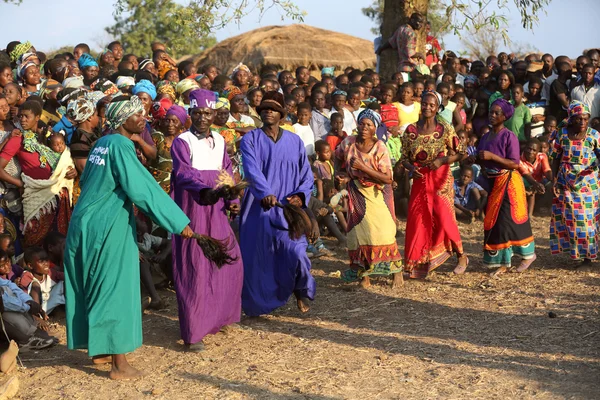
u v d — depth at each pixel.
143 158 7.16
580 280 7.62
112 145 4.86
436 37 16.94
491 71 13.00
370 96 11.98
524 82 13.49
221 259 5.15
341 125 9.99
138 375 5.12
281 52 18.86
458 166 10.92
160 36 30.48
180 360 5.45
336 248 9.19
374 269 7.27
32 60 9.41
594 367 5.20
